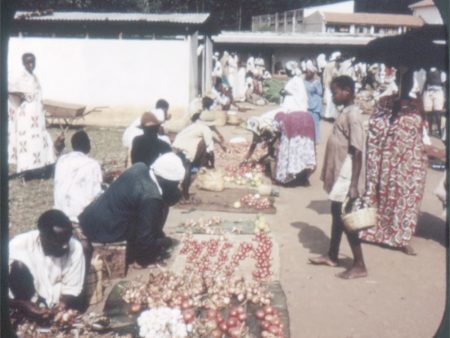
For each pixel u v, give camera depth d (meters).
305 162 11.79
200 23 19.36
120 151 15.17
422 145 8.26
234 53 33.56
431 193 11.53
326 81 23.08
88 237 7.14
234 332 5.55
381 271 7.54
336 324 6.13
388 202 8.34
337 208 7.51
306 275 7.41
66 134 17.67
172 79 19.42
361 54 8.72
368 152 8.48
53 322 5.35
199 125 11.44
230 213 9.99
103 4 38.78
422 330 6.00
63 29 19.66
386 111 8.38
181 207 10.15
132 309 6.12
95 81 19.62
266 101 29.73
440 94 17.33
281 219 9.76
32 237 5.49
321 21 45.06
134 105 19.62
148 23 19.45
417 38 8.25
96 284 6.40
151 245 7.18
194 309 6.21
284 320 6.08
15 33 19.36
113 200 7.09
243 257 7.79
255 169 12.47
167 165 7.21
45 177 12.00
